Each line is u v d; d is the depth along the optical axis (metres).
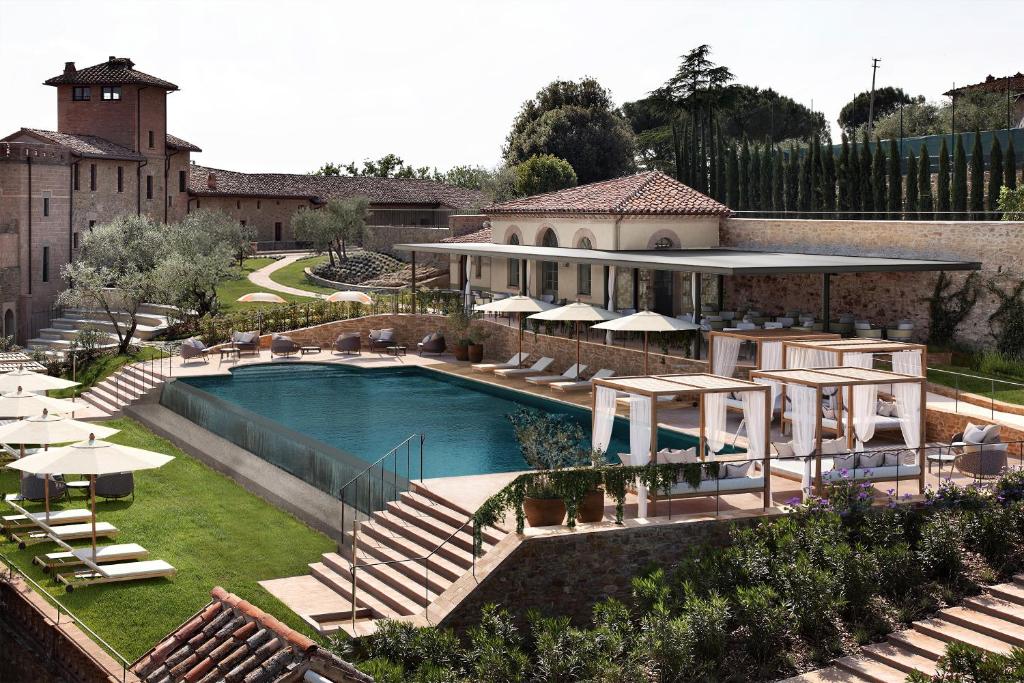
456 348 44.59
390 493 24.34
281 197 85.75
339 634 18.52
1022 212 39.66
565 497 20.33
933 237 36.72
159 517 25.03
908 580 19.66
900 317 38.06
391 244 74.25
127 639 18.72
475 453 28.22
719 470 21.47
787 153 58.97
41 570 21.75
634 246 44.47
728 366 31.17
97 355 44.03
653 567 20.34
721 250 44.25
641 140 95.50
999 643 17.84
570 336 40.34
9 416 27.12
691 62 68.56
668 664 17.75
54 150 55.78
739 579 19.53
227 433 31.84
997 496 21.42
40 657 19.56
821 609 18.91
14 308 53.19
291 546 23.45
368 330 48.03
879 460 22.97
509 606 19.56
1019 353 34.06
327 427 31.73
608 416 23.39
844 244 40.41
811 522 20.47
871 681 17.53
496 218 53.09
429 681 16.88
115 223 57.03
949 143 55.75
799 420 22.98
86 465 21.12
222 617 15.41
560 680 17.48
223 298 58.62
